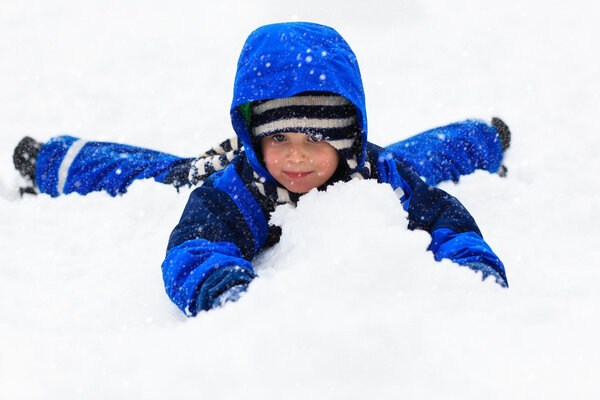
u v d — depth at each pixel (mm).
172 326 2240
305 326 2037
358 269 2184
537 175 2859
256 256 2438
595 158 2941
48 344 2102
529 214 2637
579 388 1974
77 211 2648
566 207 2660
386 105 3391
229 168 2461
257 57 2387
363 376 1996
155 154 2863
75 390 2010
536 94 3389
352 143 2416
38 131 3238
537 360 2014
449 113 3322
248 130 2406
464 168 2826
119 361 2053
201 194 2418
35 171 2811
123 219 2607
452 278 2203
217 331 2082
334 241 2262
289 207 2410
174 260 2312
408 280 2191
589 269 2418
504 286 2268
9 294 2357
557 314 2109
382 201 2355
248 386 1987
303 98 2363
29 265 2455
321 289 2154
